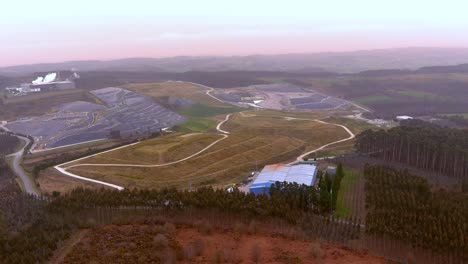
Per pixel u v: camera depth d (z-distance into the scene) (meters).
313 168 162.88
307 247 94.94
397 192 125.44
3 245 98.62
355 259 89.44
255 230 103.81
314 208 119.75
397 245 97.31
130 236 101.81
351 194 141.12
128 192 125.19
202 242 95.25
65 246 98.50
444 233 94.31
